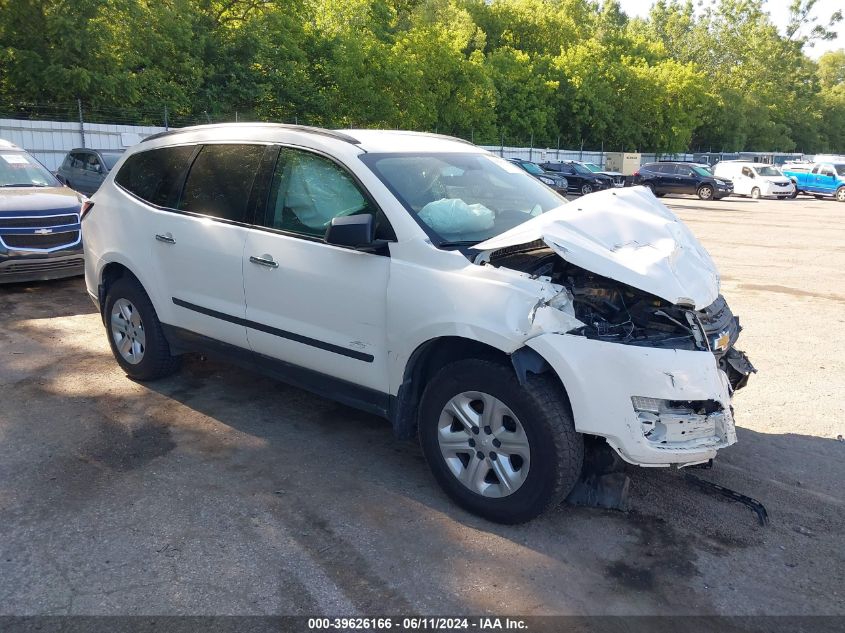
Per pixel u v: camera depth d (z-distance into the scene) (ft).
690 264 11.98
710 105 204.85
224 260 14.76
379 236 12.59
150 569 10.26
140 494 12.39
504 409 11.21
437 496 12.62
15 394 16.84
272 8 91.61
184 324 16.06
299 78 92.07
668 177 112.37
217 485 12.80
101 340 21.53
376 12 115.75
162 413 15.99
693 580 10.42
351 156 13.25
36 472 13.07
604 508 12.33
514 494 11.27
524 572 10.45
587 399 10.53
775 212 84.74
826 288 33.53
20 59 65.00
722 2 226.79
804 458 14.80
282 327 13.89
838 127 268.41
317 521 11.68
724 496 12.90
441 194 13.39
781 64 228.02
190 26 78.33
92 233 18.19
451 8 154.51
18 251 26.27
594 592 10.07
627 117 169.99
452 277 11.53
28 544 10.77
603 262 10.83
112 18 70.44
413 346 11.94
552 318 10.69
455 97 116.06
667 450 10.73
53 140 65.41
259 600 9.66
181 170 16.34
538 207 14.65
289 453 14.20
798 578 10.56
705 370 10.84
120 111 72.95
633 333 11.10
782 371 20.66
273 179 14.37
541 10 176.65
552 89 148.36
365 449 14.48
